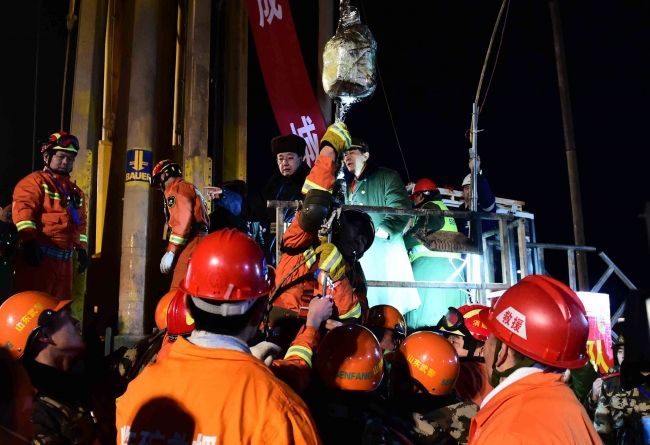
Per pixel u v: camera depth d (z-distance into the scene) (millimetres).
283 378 2969
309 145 8758
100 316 7809
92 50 7719
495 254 8430
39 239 5773
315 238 3986
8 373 1576
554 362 2270
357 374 3125
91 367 3998
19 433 1583
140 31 7512
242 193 7148
